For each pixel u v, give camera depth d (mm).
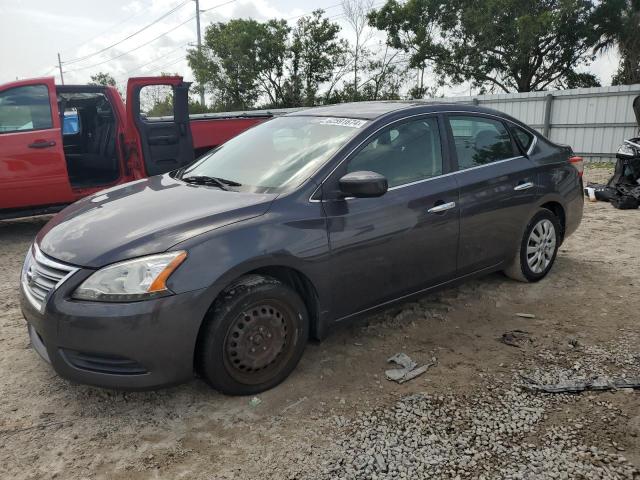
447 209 3729
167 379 2709
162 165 7121
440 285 3900
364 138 3457
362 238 3287
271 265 2926
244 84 36125
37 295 2799
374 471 2414
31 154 6465
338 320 3328
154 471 2449
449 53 27984
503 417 2793
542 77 27391
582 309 4180
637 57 23891
